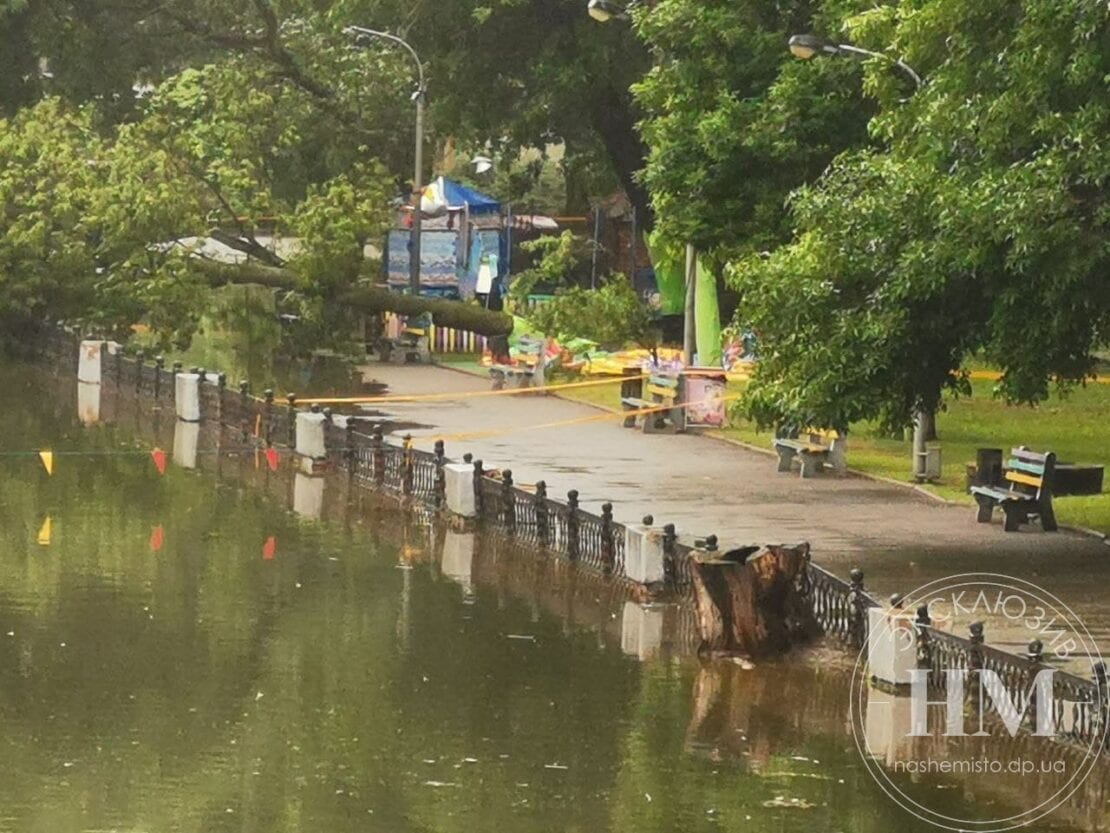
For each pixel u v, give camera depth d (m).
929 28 25.59
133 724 19.70
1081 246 23.66
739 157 34.41
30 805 17.11
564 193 74.81
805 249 26.00
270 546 29.28
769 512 30.55
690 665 22.25
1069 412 43.03
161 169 53.84
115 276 53.25
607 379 47.31
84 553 28.44
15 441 39.97
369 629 23.94
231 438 41.56
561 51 53.25
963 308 25.81
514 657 22.59
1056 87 24.20
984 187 23.91
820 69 33.69
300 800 17.34
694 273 43.97
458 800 17.38
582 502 31.23
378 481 35.22
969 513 30.56
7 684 21.19
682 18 35.41
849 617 22.62
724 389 40.72
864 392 25.81
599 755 18.77
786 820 16.89
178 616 24.52
